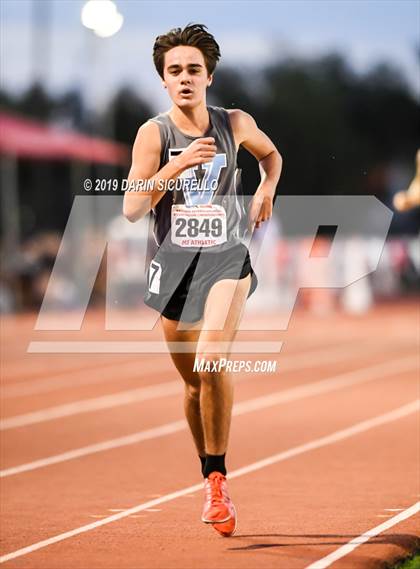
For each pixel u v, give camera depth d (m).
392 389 26.52
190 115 11.17
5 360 35.22
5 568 10.55
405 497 13.77
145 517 12.91
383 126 91.25
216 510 11.26
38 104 89.69
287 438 19.16
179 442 19.14
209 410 11.17
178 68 11.08
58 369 32.31
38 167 84.31
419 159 18.72
